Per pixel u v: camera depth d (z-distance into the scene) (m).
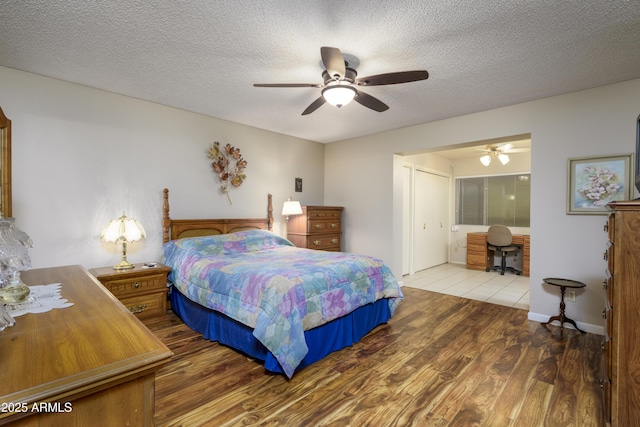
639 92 2.73
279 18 1.90
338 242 4.96
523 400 1.86
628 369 1.47
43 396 0.61
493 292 4.41
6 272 1.17
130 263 3.21
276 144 4.69
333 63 1.96
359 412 1.75
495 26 1.96
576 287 2.81
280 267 2.59
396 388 1.99
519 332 2.94
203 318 2.78
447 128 3.91
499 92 3.04
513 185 6.11
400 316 3.39
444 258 6.80
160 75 2.73
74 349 0.80
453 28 1.98
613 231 1.61
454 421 1.68
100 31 2.05
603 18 1.87
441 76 2.68
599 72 2.61
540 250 3.24
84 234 2.99
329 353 2.46
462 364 2.31
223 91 3.09
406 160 5.50
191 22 1.95
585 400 1.86
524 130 3.32
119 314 1.08
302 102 3.39
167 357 0.79
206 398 1.86
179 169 3.65
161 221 3.52
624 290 1.48
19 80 2.64
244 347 2.36
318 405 1.81
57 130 2.83
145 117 3.38
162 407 1.77
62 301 1.21
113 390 0.73
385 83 2.21
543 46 2.20
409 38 2.10
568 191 3.06
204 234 3.80
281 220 4.77
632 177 2.74
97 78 2.80
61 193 2.86
